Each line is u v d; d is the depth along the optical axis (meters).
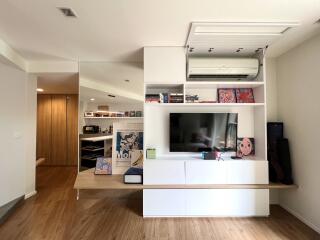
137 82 3.38
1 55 2.51
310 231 2.36
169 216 2.67
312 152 2.40
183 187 2.60
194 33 2.26
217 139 2.87
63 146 5.77
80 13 1.91
